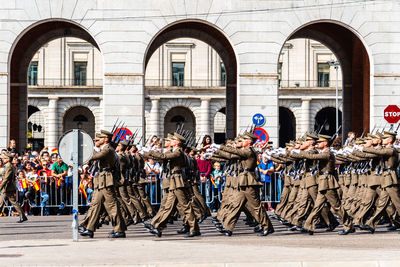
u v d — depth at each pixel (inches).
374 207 1016.9
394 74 1549.0
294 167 1036.5
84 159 829.8
